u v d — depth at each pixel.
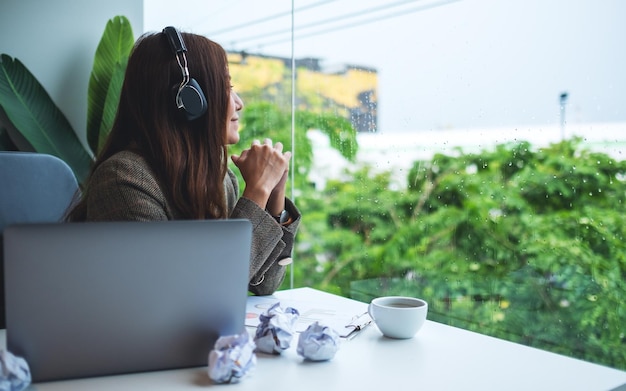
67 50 2.74
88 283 0.74
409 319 0.96
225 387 0.75
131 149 1.20
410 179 1.82
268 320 0.90
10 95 2.50
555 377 0.80
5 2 2.57
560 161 1.38
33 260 0.72
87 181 1.20
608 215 1.28
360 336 1.00
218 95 1.21
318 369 0.82
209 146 1.22
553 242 1.41
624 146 1.25
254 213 1.13
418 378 0.79
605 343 1.30
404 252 1.85
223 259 0.81
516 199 1.49
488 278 1.58
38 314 0.73
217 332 0.83
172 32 1.17
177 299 0.79
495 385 0.77
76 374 0.76
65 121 2.64
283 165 1.22
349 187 2.09
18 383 0.70
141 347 0.79
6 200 1.33
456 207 1.66
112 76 2.63
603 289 1.30
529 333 1.47
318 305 1.22
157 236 0.76
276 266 1.33
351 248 2.09
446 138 1.68
